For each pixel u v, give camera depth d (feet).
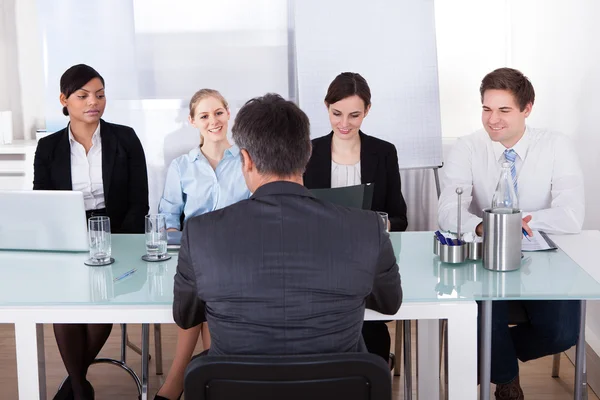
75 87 9.23
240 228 4.73
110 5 13.38
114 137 9.65
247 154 4.92
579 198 8.48
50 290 6.39
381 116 13.15
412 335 11.25
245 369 4.33
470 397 6.17
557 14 11.41
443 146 14.52
